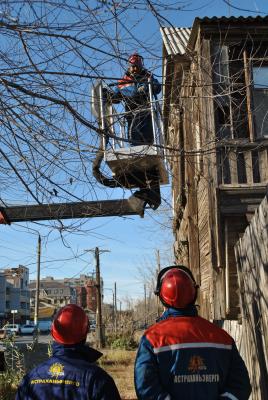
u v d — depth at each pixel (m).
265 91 10.54
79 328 3.32
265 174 9.95
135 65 5.70
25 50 4.87
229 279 9.45
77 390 3.11
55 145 5.19
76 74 5.00
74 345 3.31
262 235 5.77
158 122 6.84
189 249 12.39
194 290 3.55
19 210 8.86
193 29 10.77
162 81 6.83
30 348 17.45
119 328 34.84
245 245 6.79
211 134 9.05
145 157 6.84
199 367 3.22
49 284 120.75
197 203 12.18
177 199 14.80
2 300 91.56
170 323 3.37
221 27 10.66
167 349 3.25
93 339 37.31
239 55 10.80
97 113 6.00
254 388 6.21
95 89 5.98
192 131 10.75
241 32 10.70
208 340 3.32
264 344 5.68
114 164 6.95
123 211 8.49
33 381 3.22
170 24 5.16
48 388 3.14
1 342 12.61
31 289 119.06
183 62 7.57
